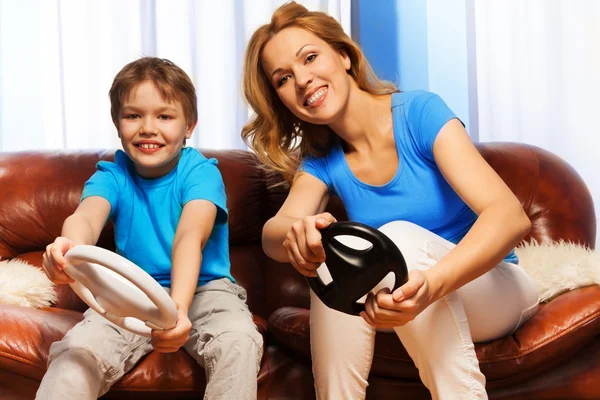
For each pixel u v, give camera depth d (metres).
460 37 2.78
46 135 2.56
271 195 2.13
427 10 2.81
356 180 1.55
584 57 2.62
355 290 1.11
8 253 1.96
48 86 2.56
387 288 1.11
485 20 2.68
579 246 1.81
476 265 1.16
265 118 1.62
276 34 1.50
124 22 2.58
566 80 2.63
